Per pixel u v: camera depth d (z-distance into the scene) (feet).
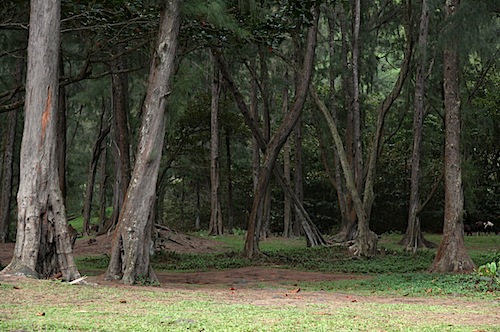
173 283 42.65
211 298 30.48
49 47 36.04
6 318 21.75
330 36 98.89
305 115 110.73
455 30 50.24
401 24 95.61
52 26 36.22
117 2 44.39
